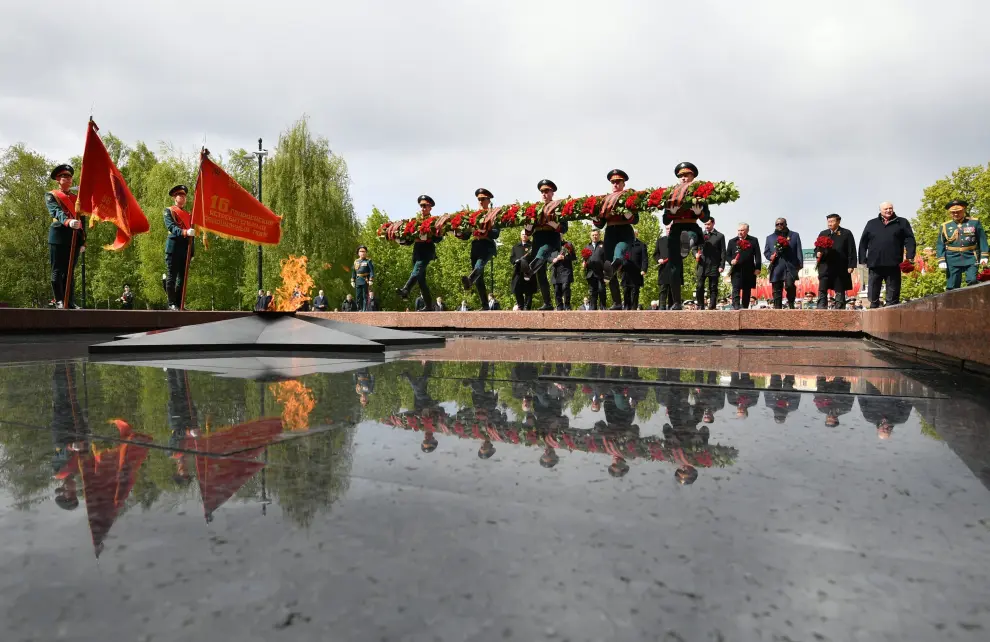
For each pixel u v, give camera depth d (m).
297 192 33.44
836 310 10.01
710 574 0.79
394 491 1.15
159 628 0.67
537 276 14.15
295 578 0.79
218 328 5.53
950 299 3.68
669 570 0.80
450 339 8.51
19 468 1.33
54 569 0.81
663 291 13.05
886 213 10.62
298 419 1.93
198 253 40.03
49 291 41.28
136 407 2.19
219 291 41.16
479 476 1.25
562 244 13.75
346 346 5.22
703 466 1.33
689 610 0.70
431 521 0.99
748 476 1.25
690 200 11.46
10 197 40.97
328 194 33.59
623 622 0.67
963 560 0.84
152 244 37.66
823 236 11.60
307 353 5.15
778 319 10.38
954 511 1.03
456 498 1.11
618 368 3.74
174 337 5.22
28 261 40.72
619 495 1.12
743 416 1.98
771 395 2.48
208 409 2.14
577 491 1.15
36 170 41.19
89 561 0.84
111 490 1.17
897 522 0.98
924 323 4.45
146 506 1.07
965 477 1.24
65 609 0.71
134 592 0.75
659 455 1.44
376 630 0.66
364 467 1.33
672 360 4.42
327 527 0.96
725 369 3.63
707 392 2.58
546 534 0.93
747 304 12.78
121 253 43.81
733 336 9.80
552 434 1.69
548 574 0.79
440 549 0.87
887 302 10.85
